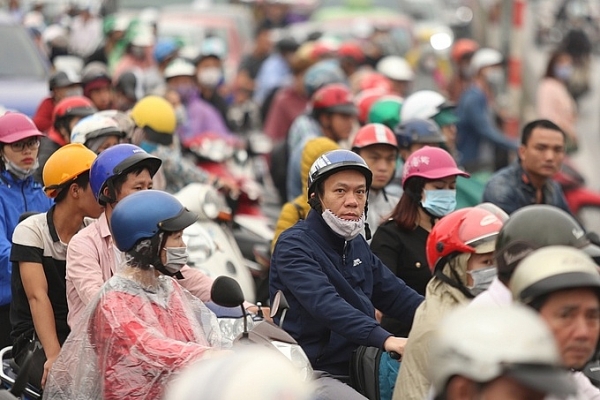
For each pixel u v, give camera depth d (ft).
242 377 20.54
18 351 41.60
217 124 89.04
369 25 158.30
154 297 35.53
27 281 40.91
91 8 130.52
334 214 39.83
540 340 21.52
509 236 31.42
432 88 137.39
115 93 79.05
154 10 150.51
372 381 38.91
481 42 177.68
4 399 34.27
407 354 34.94
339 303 38.58
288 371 20.83
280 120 98.68
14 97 84.23
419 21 193.26
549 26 212.64
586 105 175.52
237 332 39.37
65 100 58.18
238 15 157.48
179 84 88.28
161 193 35.55
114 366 34.42
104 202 39.47
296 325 39.99
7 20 92.38
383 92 76.07
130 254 35.24
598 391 31.32
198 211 57.77
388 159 52.60
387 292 41.83
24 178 48.01
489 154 92.48
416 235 45.73
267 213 84.64
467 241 35.24
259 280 61.72
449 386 21.89
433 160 45.29
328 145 52.85
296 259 39.58
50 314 40.70
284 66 127.13
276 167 81.61
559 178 91.50
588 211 96.43
